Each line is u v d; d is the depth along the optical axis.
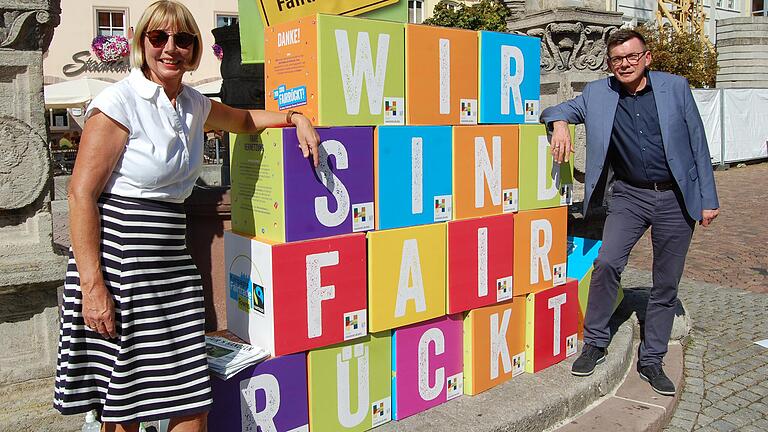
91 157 2.07
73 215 2.06
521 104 3.58
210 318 3.69
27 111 2.80
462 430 2.96
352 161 2.82
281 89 2.95
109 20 19.45
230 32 5.29
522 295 3.59
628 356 4.05
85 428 2.48
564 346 3.83
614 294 3.62
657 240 3.65
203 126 2.46
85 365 2.20
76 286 2.17
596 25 5.70
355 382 2.92
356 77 2.83
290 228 2.64
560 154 3.51
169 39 2.18
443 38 3.15
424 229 3.07
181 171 2.27
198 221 3.63
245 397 2.57
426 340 3.16
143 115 2.16
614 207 3.72
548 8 5.75
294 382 2.71
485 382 3.40
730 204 11.48
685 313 4.84
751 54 19.81
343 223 2.81
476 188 3.30
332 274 2.76
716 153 16.52
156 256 2.19
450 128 3.17
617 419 3.35
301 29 2.79
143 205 2.18
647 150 3.50
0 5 2.68
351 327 2.85
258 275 2.69
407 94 3.03
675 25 23.23
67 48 18.83
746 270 7.04
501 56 3.43
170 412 2.20
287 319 2.65
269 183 2.69
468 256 3.25
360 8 3.44
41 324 2.95
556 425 3.29
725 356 4.51
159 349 2.18
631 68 3.41
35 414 2.81
